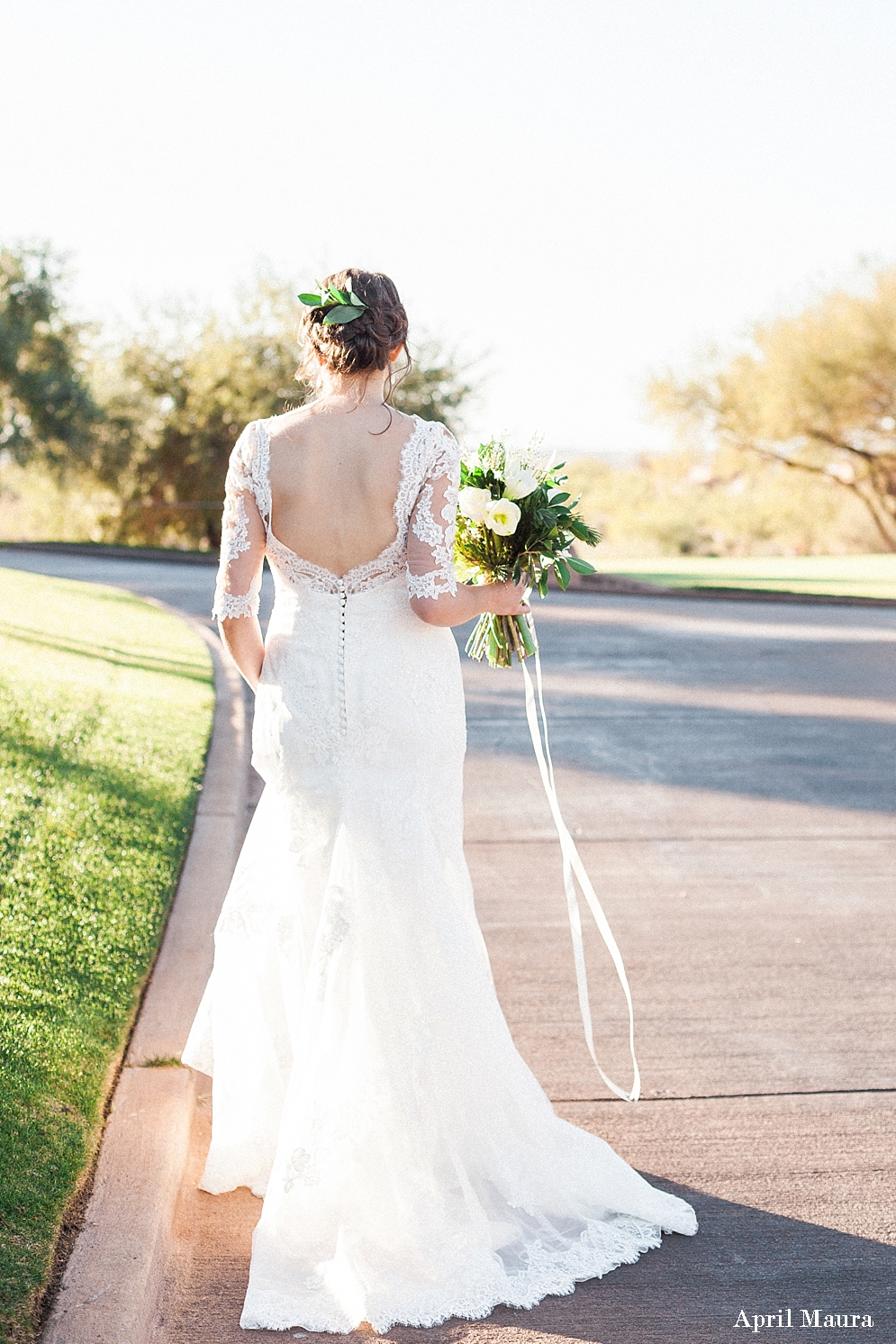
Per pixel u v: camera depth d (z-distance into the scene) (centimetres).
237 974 261
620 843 540
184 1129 270
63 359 3662
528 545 270
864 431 4003
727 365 4088
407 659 243
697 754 717
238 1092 262
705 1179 274
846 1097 311
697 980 386
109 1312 205
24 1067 277
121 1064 294
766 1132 293
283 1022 262
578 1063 328
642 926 435
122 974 341
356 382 237
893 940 423
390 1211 238
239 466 241
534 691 922
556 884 481
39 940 348
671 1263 245
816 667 1062
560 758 705
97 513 4138
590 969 394
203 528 4047
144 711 725
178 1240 247
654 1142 289
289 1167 236
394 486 233
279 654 245
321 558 238
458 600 239
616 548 4597
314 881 246
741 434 4138
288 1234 236
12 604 1270
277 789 248
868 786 646
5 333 3459
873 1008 366
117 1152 254
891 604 1709
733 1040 344
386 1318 223
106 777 542
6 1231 221
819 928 434
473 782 645
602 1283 238
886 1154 284
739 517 4450
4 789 493
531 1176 256
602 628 1363
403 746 243
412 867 244
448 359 3844
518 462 271
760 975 391
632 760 700
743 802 611
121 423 3816
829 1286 237
